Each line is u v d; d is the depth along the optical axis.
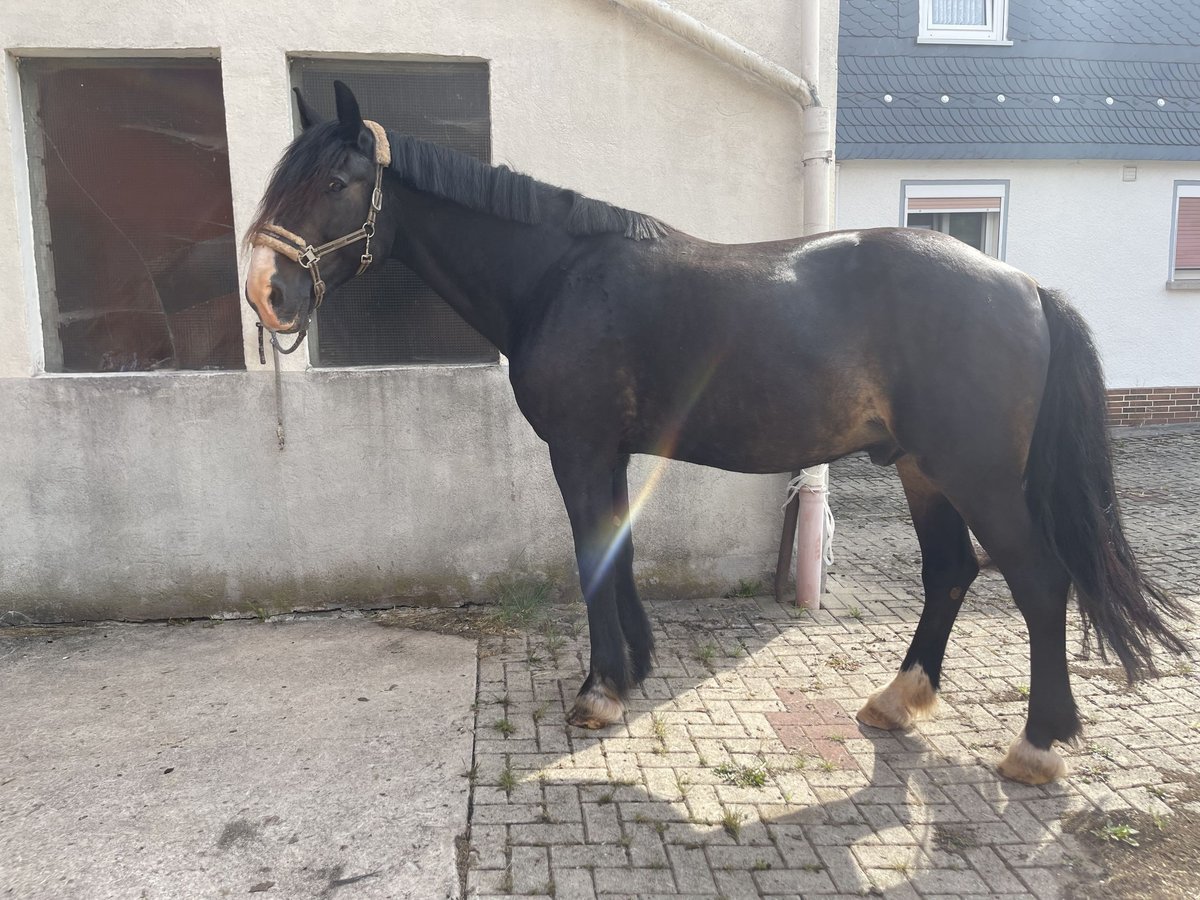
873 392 2.34
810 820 2.21
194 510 3.64
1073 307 2.34
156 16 3.35
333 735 2.65
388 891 1.93
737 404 2.39
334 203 2.44
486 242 2.65
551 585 3.81
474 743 2.60
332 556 3.72
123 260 3.62
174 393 3.54
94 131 3.53
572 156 3.62
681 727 2.71
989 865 2.04
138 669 3.18
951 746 2.60
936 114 8.22
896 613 3.74
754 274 2.39
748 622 3.62
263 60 3.40
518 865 2.02
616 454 2.66
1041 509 2.29
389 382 3.62
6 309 3.45
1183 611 2.40
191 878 1.97
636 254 2.53
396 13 3.44
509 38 3.51
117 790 2.35
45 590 3.64
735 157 3.67
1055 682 2.33
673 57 3.57
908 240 2.35
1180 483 6.25
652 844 2.10
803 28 3.53
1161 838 2.13
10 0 3.29
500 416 3.69
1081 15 8.84
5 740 2.65
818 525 3.73
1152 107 8.55
